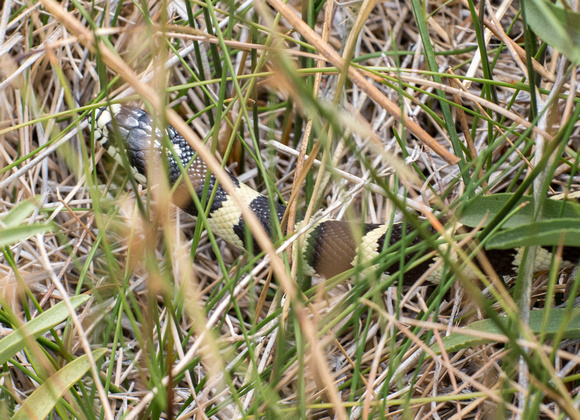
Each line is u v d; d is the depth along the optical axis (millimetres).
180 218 3193
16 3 3199
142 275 2789
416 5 2291
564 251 2195
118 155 3074
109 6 2986
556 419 1573
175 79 3438
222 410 2100
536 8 1650
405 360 2004
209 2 1698
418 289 2600
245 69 3432
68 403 1871
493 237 1608
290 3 3285
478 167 1811
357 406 1875
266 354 2090
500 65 3422
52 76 3215
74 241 2830
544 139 1804
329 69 1978
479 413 1955
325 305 2410
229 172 3092
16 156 3012
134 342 2555
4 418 1537
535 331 1788
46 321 1700
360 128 1229
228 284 1664
